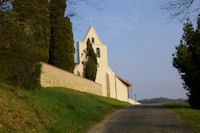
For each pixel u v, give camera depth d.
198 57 18.67
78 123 12.58
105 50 43.34
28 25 12.85
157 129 10.55
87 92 30.69
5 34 12.63
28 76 14.91
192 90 19.16
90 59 38.50
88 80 32.62
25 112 11.03
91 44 40.09
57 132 10.28
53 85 23.61
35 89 15.23
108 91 42.03
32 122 10.30
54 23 12.81
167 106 21.34
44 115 11.78
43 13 12.12
